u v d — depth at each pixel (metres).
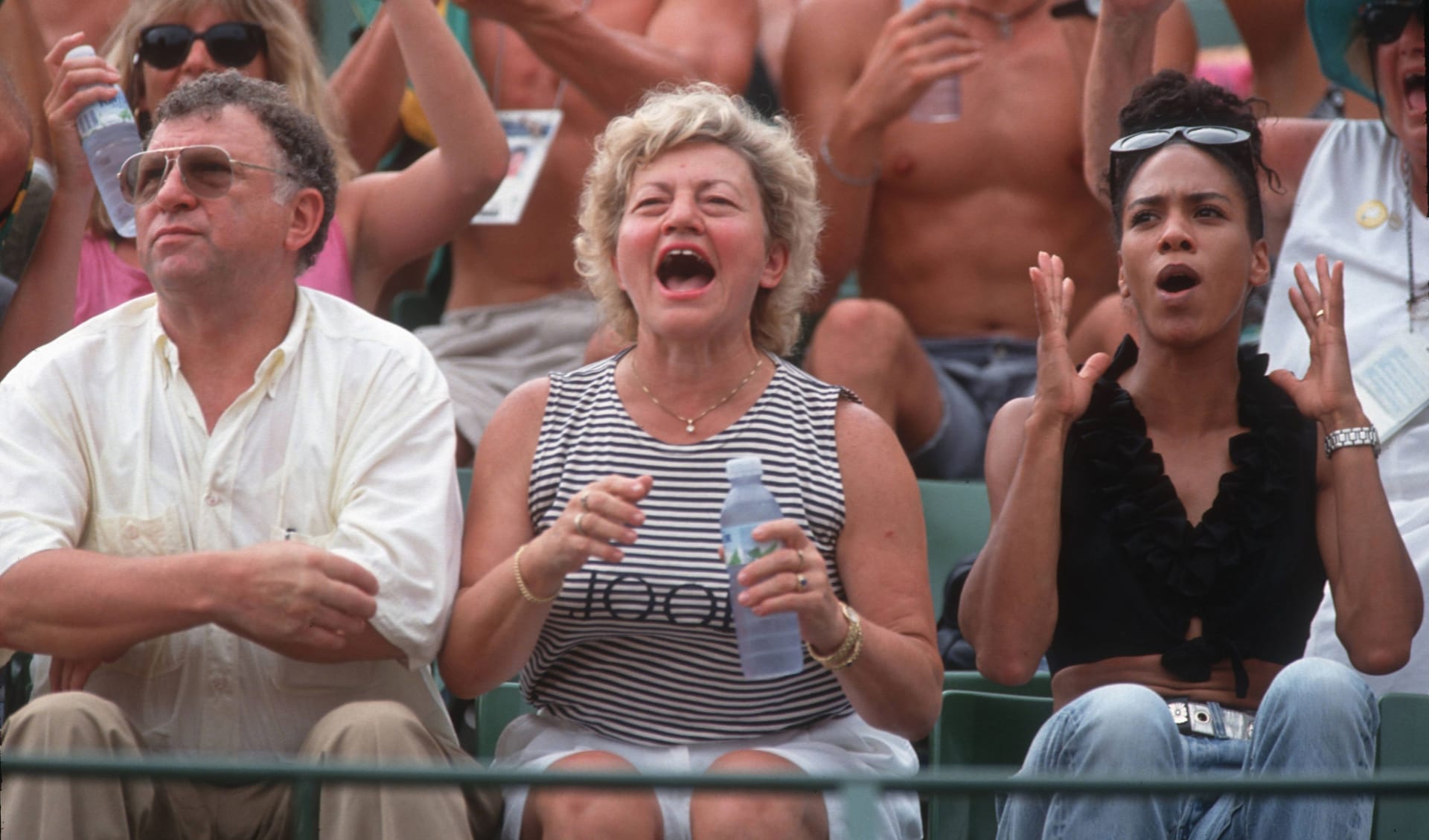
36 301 13.34
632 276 10.51
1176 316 11.05
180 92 10.58
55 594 9.56
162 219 10.21
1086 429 11.07
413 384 10.60
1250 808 9.80
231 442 10.27
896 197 17.08
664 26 17.78
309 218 10.72
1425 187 14.03
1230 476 10.96
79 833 9.15
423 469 10.35
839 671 9.66
